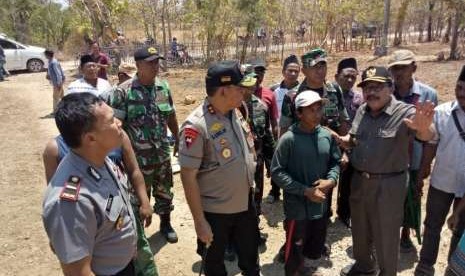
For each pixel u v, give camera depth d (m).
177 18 22.30
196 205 2.91
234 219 3.10
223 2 19.25
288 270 3.59
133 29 25.30
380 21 23.91
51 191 1.94
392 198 3.25
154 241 4.68
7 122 10.72
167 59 21.02
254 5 19.05
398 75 3.85
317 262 4.12
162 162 4.40
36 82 17.77
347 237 4.56
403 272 3.91
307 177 3.48
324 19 22.52
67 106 1.96
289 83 5.24
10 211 5.52
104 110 2.02
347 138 3.54
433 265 3.71
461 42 20.27
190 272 4.10
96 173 2.04
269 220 5.02
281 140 3.54
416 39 28.00
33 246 4.65
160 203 4.60
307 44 23.75
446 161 3.42
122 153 2.96
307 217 3.48
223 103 2.83
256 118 4.38
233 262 4.18
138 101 4.16
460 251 2.31
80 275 1.91
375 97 3.14
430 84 11.73
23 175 6.87
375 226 3.36
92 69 5.41
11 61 20.64
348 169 4.45
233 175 2.95
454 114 3.36
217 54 20.27
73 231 1.89
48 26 30.78
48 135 9.43
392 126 3.15
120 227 2.12
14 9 32.12
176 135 4.68
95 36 20.89
